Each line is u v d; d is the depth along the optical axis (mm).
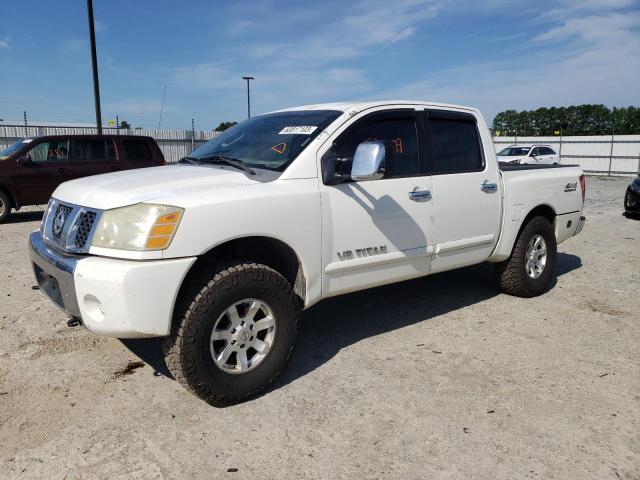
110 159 11750
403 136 4133
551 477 2566
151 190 3133
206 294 3012
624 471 2611
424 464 2672
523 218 5051
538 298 5367
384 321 4680
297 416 3119
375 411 3168
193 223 2955
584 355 3965
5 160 10609
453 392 3395
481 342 4211
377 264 3896
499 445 2824
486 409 3186
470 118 4676
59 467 2633
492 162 4785
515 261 5117
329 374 3656
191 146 25375
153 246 2871
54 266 3127
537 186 5184
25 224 10484
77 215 3168
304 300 3561
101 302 2854
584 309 5023
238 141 4152
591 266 6797
